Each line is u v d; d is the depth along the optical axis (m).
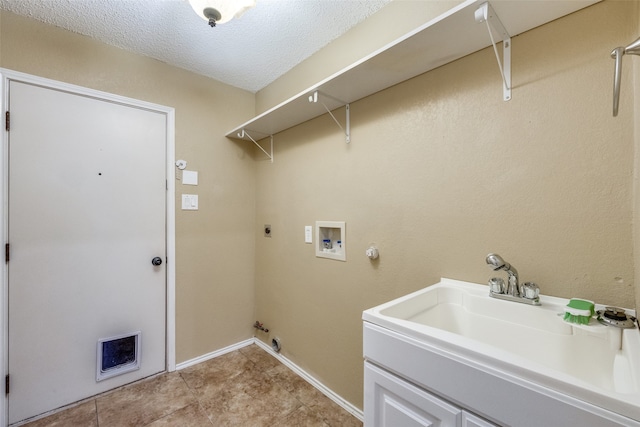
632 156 0.81
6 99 1.48
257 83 2.36
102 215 1.76
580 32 0.91
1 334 1.46
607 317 0.77
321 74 1.86
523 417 0.57
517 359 0.60
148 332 1.95
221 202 2.32
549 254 0.97
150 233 1.95
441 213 1.26
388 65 1.25
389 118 1.46
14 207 1.50
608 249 0.85
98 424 1.51
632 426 0.46
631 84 0.81
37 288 1.56
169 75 2.04
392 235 1.45
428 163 1.30
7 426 1.47
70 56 1.66
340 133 1.73
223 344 2.33
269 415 1.60
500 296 0.99
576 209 0.91
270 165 2.35
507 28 1.00
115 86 1.81
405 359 0.78
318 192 1.89
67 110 1.65
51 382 1.60
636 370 0.55
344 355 1.70
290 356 2.13
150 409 1.63
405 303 1.00
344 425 1.52
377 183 1.52
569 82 0.93
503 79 1.05
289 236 2.14
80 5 1.46
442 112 1.25
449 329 1.12
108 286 1.79
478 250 1.14
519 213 1.03
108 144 1.79
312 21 1.60
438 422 0.72
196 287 2.17
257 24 1.62
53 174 1.60
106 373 1.78
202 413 1.61
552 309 0.89
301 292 2.03
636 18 0.80
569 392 0.52
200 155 2.20
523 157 1.02
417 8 1.34
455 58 1.19
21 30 1.52
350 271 1.67
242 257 2.45
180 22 1.60
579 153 0.91
